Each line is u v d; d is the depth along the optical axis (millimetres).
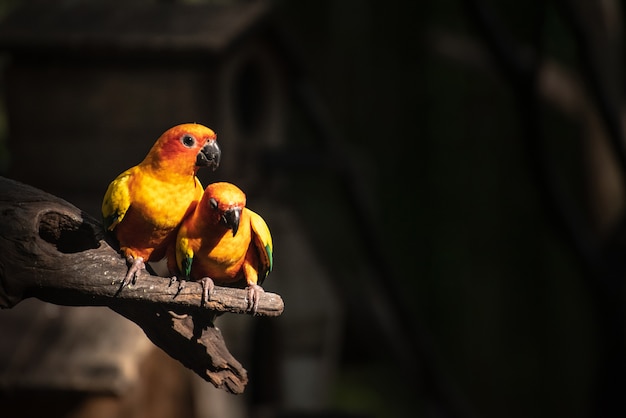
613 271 11641
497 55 10766
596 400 11867
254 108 11508
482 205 20703
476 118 20625
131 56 10344
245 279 4625
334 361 12992
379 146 20688
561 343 20297
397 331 13008
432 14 20422
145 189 4438
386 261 12711
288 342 12023
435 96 20750
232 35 10227
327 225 19297
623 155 11594
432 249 21016
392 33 20531
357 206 12383
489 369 20547
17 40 10406
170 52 10180
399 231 21219
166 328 4629
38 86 10625
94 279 4547
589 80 11398
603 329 11789
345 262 19219
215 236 4414
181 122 10352
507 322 20562
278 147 11625
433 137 20875
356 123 20516
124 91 10445
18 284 4566
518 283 20516
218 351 4676
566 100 14062
